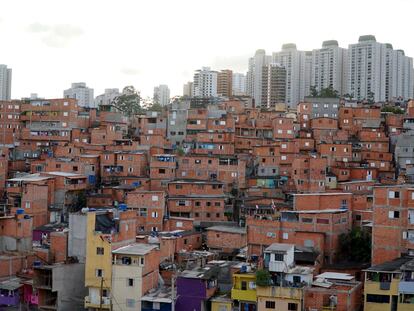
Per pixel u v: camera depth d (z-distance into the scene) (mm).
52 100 167625
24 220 99000
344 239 93750
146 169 143500
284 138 163750
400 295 73062
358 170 138750
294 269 78375
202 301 77875
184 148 157250
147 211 110938
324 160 133125
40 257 94250
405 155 149375
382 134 158875
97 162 140875
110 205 122875
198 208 121938
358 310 77625
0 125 173250
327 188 130875
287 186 135625
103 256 81812
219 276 82375
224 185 133000
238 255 96875
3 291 86750
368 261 91625
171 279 81188
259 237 94438
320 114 184625
